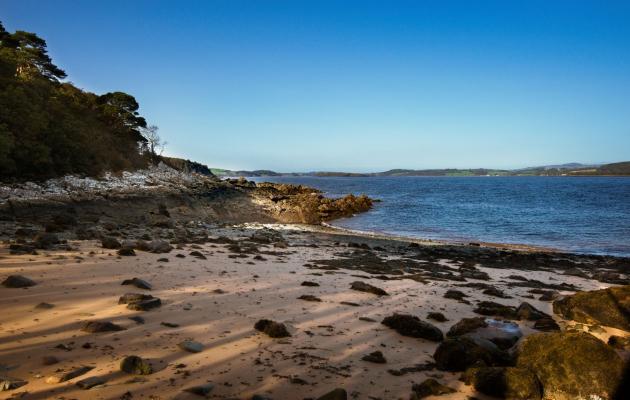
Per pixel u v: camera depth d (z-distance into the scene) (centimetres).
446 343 619
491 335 715
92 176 4600
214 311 814
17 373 491
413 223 4150
